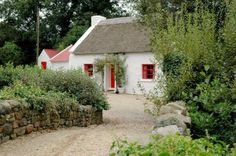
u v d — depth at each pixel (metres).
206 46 8.97
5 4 41.41
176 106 7.18
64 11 43.56
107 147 7.26
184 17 10.75
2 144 7.45
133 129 10.67
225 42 8.74
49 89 11.70
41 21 42.72
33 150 7.11
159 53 9.45
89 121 11.82
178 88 8.70
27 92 8.91
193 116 7.48
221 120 7.59
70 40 37.88
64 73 12.33
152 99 9.91
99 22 28.72
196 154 3.01
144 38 24.30
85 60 26.23
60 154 6.79
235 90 7.72
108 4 43.91
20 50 38.97
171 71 9.16
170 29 9.41
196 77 8.86
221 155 3.58
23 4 40.56
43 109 9.23
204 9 11.09
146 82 23.52
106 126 11.63
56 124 9.92
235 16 8.62
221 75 8.55
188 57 8.88
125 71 24.44
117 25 27.12
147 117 13.98
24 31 42.16
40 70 13.44
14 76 13.18
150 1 12.76
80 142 7.84
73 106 10.83
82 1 43.03
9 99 8.24
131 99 20.55
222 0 10.37
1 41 40.28
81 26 39.00
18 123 8.17
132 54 24.23
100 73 25.14
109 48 25.12
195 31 9.05
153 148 3.06
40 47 42.53
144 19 12.71
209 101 7.86
